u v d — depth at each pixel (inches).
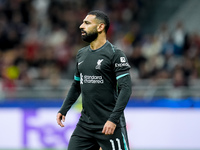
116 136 673.6
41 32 1854.1
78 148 698.2
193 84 1364.4
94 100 677.9
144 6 2079.2
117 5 1983.3
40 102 1310.3
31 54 1667.1
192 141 1283.2
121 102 647.1
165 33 1676.9
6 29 1761.8
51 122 1289.4
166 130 1286.9
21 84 1403.8
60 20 1909.4
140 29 2006.6
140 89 1347.2
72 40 1792.6
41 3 1978.3
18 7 1891.0
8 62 1555.1
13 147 1291.8
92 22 681.0
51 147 1279.5
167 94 1334.9
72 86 730.2
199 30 1971.0
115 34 1820.9
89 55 685.3
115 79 678.5
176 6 2118.6
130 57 1571.1
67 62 1653.5
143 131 1289.4
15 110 1301.7
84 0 1999.3
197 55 1622.8
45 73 1536.7
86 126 690.2
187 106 1291.8
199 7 2082.9
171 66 1505.9
